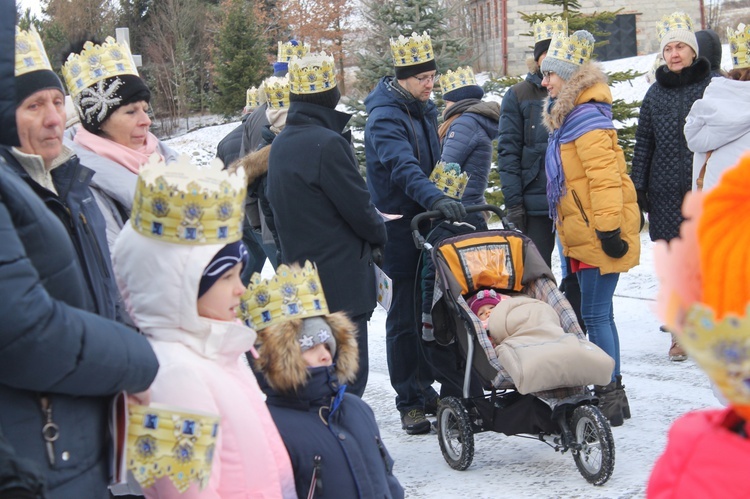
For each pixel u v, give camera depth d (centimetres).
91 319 262
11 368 246
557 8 2844
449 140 735
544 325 556
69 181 351
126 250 309
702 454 203
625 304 983
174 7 3603
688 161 742
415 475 567
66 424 264
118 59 448
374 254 576
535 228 788
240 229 318
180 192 301
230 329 315
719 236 189
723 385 189
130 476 329
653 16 2950
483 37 3073
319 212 552
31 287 246
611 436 513
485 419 565
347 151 554
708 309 185
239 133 961
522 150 785
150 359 277
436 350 643
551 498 508
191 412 285
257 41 3186
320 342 371
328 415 373
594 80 632
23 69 337
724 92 627
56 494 261
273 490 316
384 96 671
